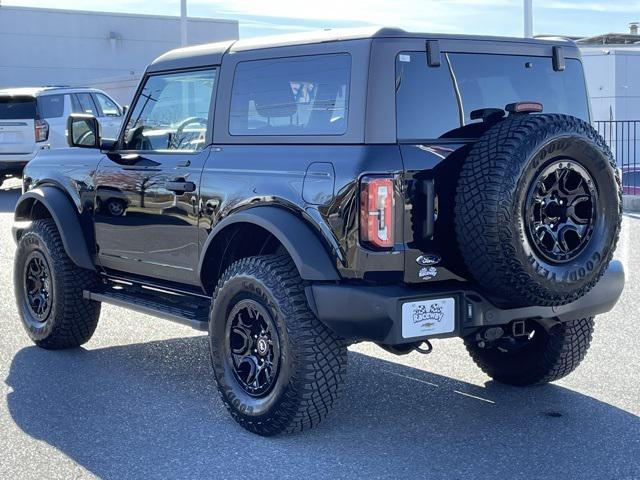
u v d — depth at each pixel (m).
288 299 4.95
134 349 7.16
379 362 6.78
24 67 42.00
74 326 6.92
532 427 5.37
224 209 5.46
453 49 5.10
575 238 4.78
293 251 4.84
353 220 4.72
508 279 4.63
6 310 8.46
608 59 23.89
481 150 4.64
